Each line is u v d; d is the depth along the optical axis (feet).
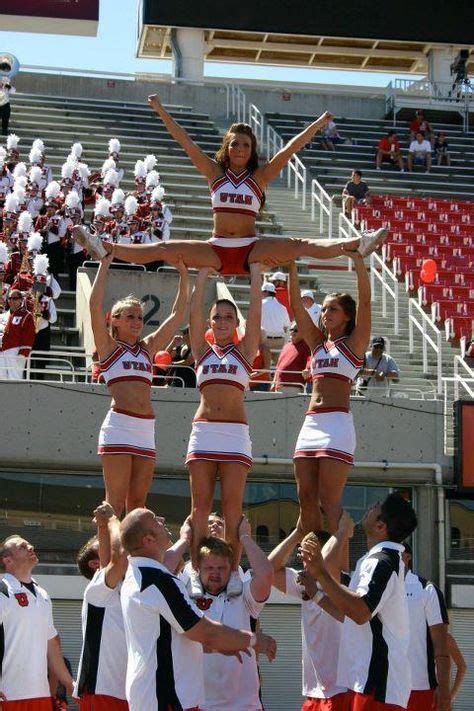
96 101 138.31
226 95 146.92
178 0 146.51
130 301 39.75
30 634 37.50
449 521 67.62
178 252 39.22
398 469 66.80
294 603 64.44
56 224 87.30
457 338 88.53
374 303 95.20
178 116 138.92
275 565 36.45
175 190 114.73
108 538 34.42
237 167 39.52
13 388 63.72
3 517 63.93
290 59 163.43
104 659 32.96
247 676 34.17
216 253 39.22
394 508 32.94
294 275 39.96
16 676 37.27
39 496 64.49
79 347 79.87
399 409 67.00
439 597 39.22
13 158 101.14
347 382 39.32
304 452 39.11
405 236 108.68
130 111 136.87
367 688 31.91
